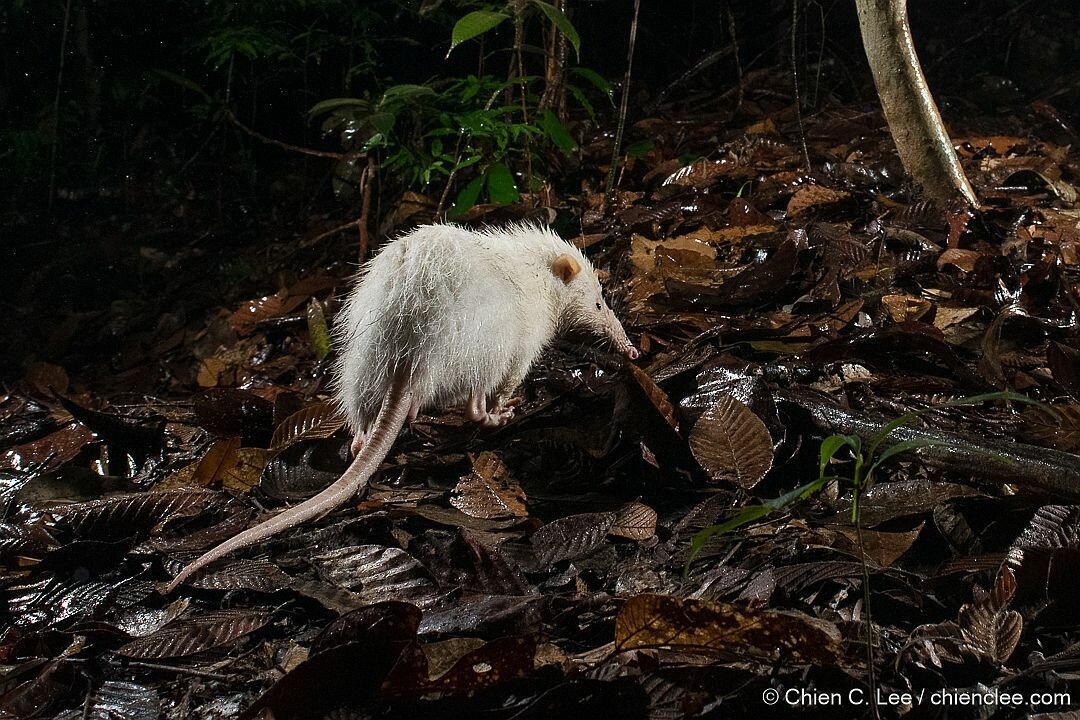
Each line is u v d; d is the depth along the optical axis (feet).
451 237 11.64
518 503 10.44
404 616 7.30
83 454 13.28
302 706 7.20
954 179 17.16
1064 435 10.52
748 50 31.63
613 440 11.41
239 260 25.09
